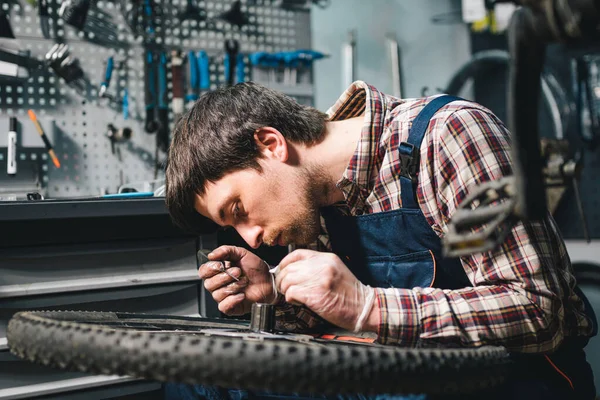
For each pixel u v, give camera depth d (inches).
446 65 151.9
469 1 130.3
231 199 43.3
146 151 90.2
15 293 50.1
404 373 28.6
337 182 46.6
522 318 37.2
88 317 42.3
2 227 50.1
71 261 52.8
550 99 119.5
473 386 31.4
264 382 27.1
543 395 40.1
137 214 54.6
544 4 18.2
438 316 36.7
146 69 90.7
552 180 102.8
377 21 151.1
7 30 81.0
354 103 51.1
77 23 84.7
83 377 52.2
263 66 100.7
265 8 102.7
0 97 81.7
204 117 43.9
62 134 84.8
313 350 27.6
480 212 22.8
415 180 43.4
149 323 45.6
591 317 46.0
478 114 41.7
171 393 50.3
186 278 57.0
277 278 38.5
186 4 95.5
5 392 49.3
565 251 42.9
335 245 51.4
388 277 47.1
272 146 43.7
